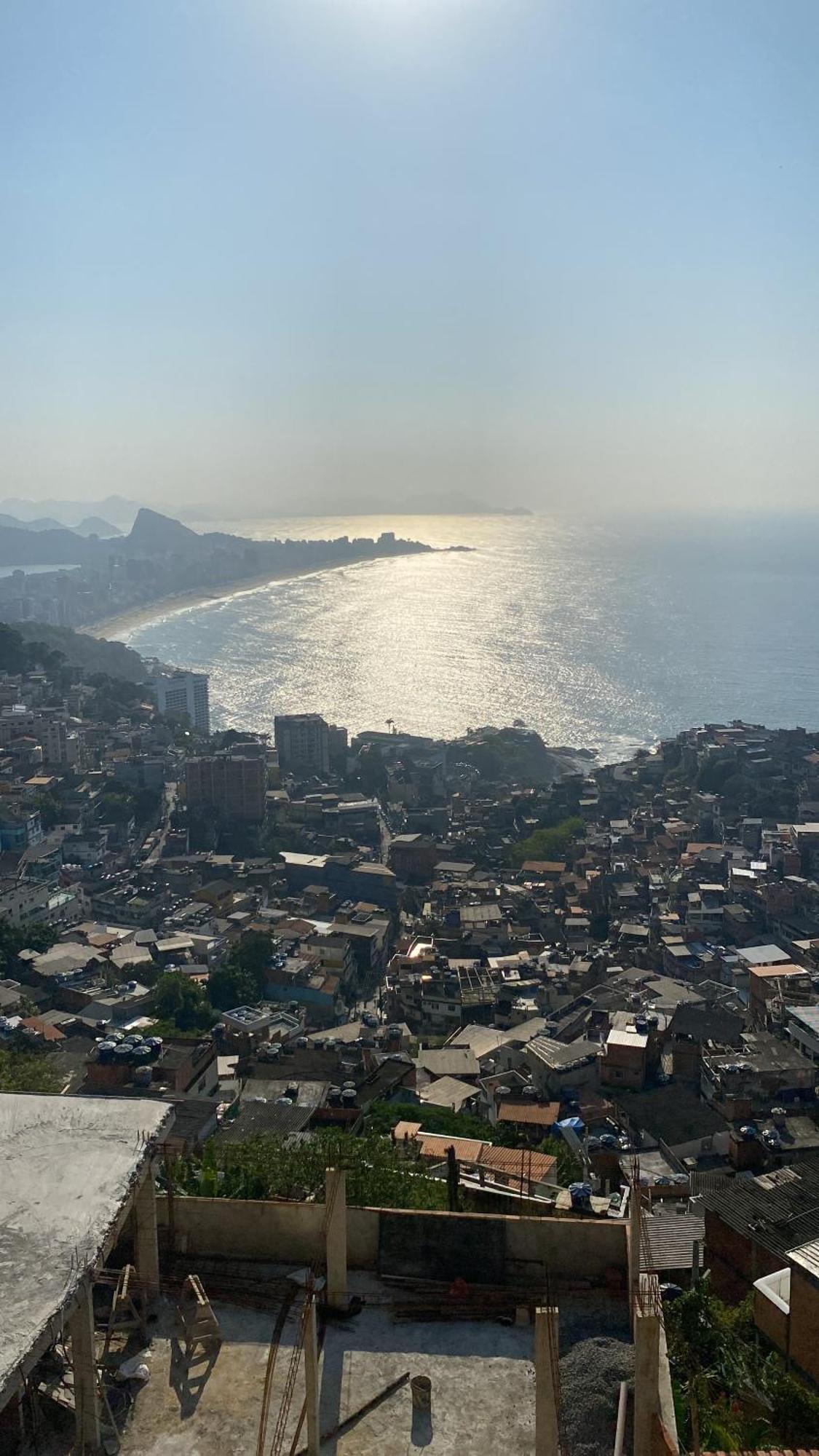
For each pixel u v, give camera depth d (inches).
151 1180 471.2
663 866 4697.3
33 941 3779.5
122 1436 409.7
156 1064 2277.3
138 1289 474.0
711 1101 2237.9
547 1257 500.4
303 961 3754.9
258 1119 2050.9
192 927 4178.2
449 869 4909.0
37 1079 2191.2
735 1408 797.2
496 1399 433.7
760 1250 1186.6
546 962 3622.0
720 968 3479.3
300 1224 508.1
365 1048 2871.6
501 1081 2464.3
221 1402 426.9
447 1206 829.2
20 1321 355.3
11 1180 434.0
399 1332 467.8
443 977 3484.3
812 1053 2436.0
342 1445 412.2
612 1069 2342.5
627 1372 438.3
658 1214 1418.6
